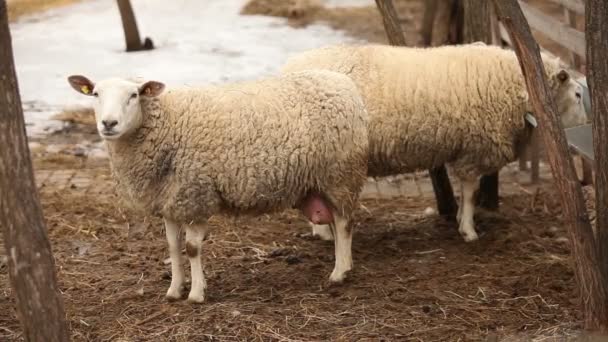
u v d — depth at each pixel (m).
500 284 11.26
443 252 12.48
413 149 12.16
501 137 12.24
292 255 12.42
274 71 20.47
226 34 23.27
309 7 25.30
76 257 12.51
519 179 15.84
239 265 12.13
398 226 13.68
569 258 12.05
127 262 12.34
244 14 25.08
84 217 13.98
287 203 10.70
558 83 12.43
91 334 10.08
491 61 12.18
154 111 10.15
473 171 12.49
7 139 7.81
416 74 12.05
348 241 11.27
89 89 10.37
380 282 11.38
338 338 9.83
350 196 10.99
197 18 24.89
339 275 11.31
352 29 23.67
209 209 10.41
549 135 9.38
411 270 11.81
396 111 11.94
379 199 14.95
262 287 11.34
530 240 12.79
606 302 9.49
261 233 13.29
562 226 13.41
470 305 10.67
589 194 14.45
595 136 9.40
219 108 10.31
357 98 10.80
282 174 10.42
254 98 10.50
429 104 11.98
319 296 10.97
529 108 12.26
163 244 12.98
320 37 23.02
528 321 10.21
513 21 9.30
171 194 10.28
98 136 17.70
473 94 12.05
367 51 12.32
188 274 11.80
